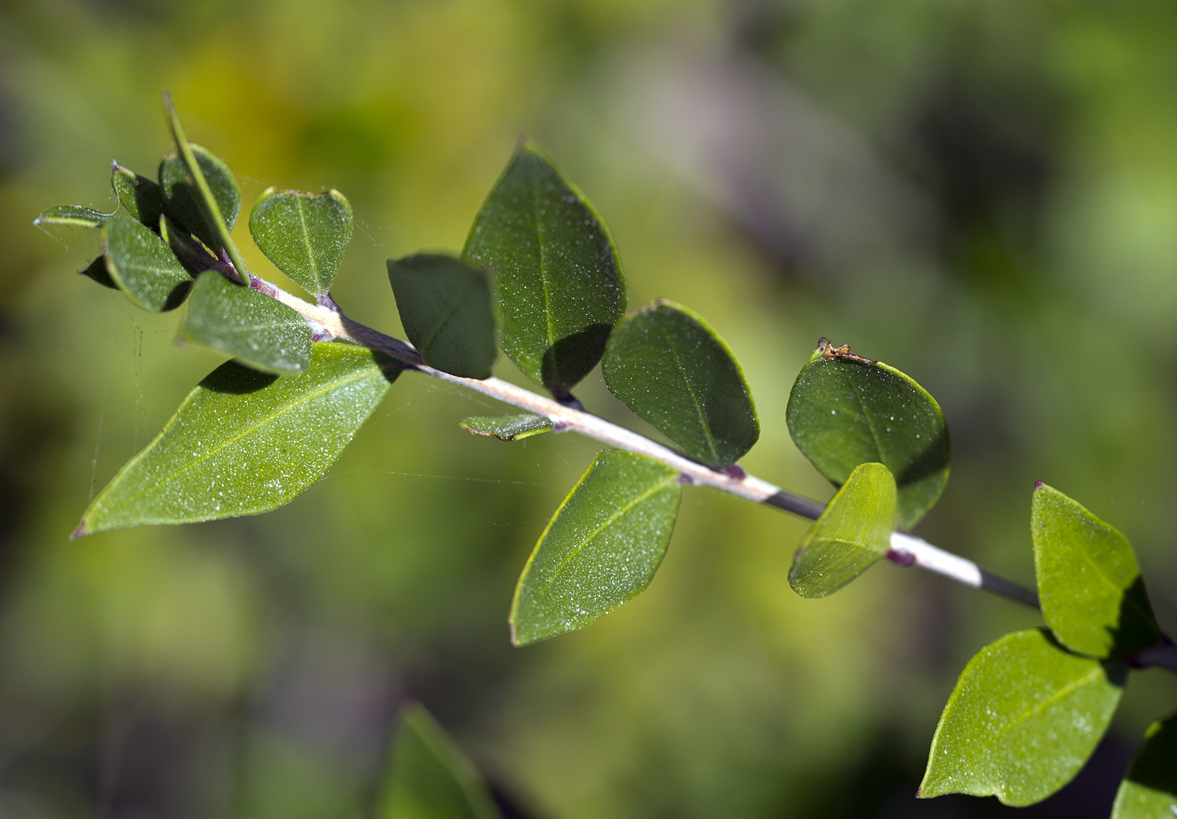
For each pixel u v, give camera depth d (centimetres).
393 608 66
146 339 61
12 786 69
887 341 77
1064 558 29
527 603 28
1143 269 73
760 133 80
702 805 65
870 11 80
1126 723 65
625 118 73
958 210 79
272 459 28
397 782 32
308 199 28
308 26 58
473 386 28
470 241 28
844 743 66
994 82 78
